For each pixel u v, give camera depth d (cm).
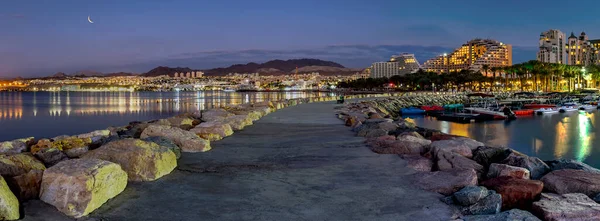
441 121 5566
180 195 700
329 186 764
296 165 951
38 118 7469
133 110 10000
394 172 867
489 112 5841
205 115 2106
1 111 9556
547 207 582
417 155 1022
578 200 617
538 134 4138
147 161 797
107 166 662
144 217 595
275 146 1253
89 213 600
